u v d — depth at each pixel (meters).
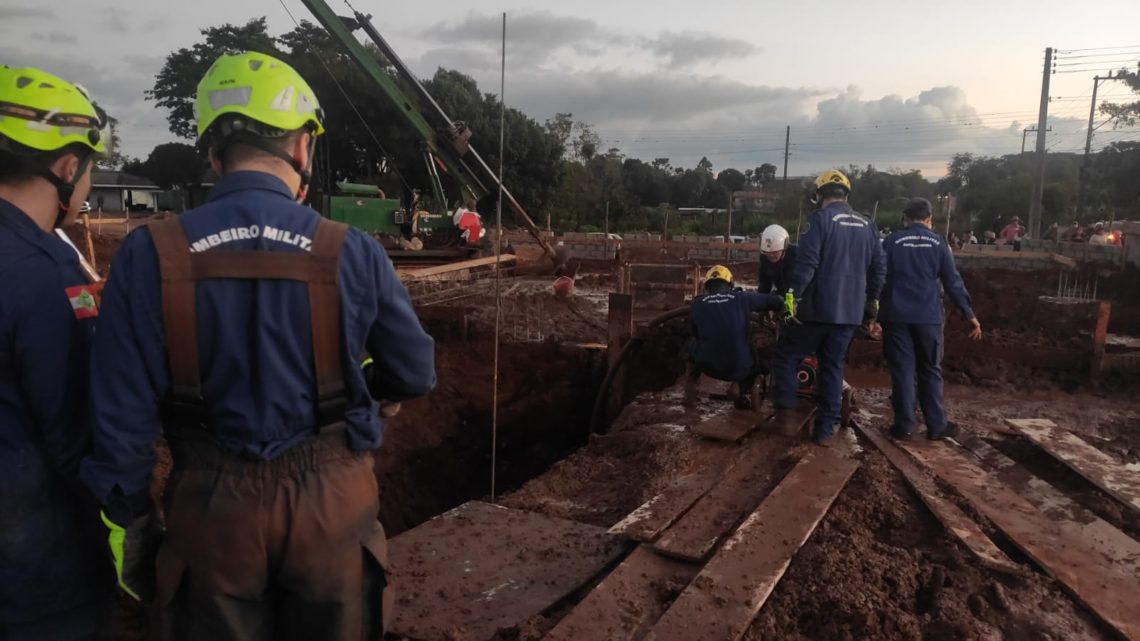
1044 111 30.47
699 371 6.79
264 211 1.82
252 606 1.85
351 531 1.89
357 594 1.93
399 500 7.59
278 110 1.89
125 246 1.77
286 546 1.80
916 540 4.27
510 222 26.91
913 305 5.85
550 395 9.74
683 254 21.95
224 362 1.75
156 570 1.85
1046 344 9.28
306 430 1.84
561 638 3.12
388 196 29.39
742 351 6.34
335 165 31.84
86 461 1.78
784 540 3.94
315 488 1.83
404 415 8.66
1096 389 8.05
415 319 2.01
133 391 1.75
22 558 2.02
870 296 5.85
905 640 3.24
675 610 3.26
